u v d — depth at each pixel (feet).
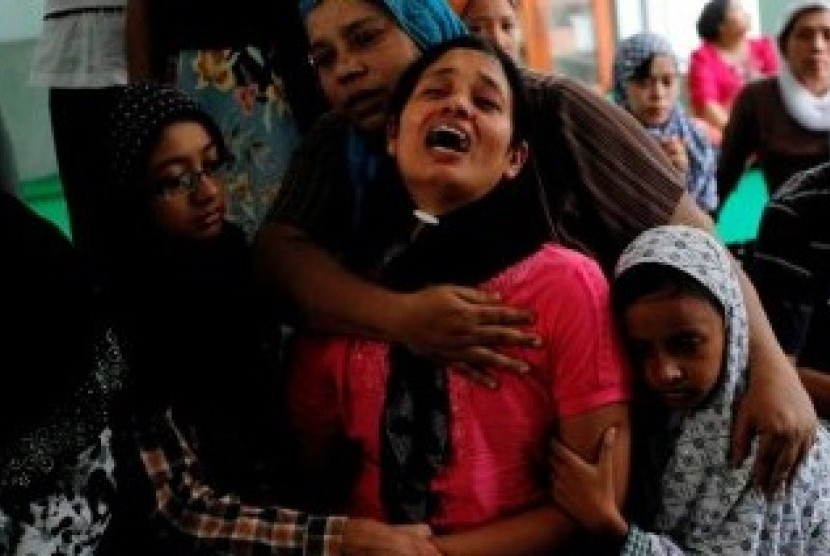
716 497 4.44
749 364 4.50
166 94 4.92
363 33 4.58
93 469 4.10
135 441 4.43
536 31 19.13
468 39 4.46
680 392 4.34
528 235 4.44
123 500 4.49
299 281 4.82
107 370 4.19
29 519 3.95
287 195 5.16
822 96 12.07
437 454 4.45
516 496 4.52
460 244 4.45
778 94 12.23
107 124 5.31
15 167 5.09
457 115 4.27
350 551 4.30
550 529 4.45
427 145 4.32
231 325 4.93
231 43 6.09
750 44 17.17
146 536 4.56
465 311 4.33
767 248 5.59
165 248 4.96
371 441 4.62
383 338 4.53
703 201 11.95
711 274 4.28
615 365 4.34
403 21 4.62
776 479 4.38
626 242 4.83
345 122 5.01
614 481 4.36
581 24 19.76
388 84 4.65
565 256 4.39
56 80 6.76
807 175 5.55
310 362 4.78
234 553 4.38
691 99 16.67
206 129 4.96
